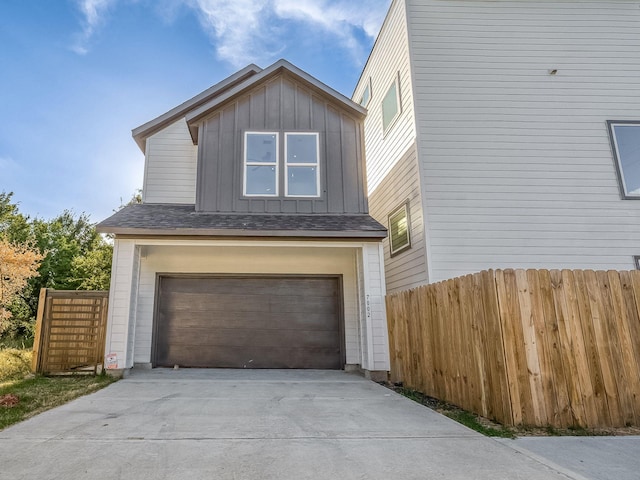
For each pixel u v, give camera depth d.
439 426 4.33
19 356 9.11
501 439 3.88
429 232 8.04
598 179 8.52
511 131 8.58
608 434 4.08
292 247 8.70
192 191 10.30
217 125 9.25
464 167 8.37
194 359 8.65
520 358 4.37
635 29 9.24
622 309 4.65
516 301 4.49
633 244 8.33
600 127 8.75
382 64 10.91
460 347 5.20
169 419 4.52
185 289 8.90
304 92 9.62
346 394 6.12
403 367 7.00
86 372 7.41
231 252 9.11
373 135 11.76
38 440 3.73
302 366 8.82
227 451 3.48
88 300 7.70
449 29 8.95
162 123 10.45
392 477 2.97
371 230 8.00
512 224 8.20
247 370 8.49
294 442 3.75
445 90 8.68
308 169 9.27
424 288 6.31
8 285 12.87
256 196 8.96
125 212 8.59
